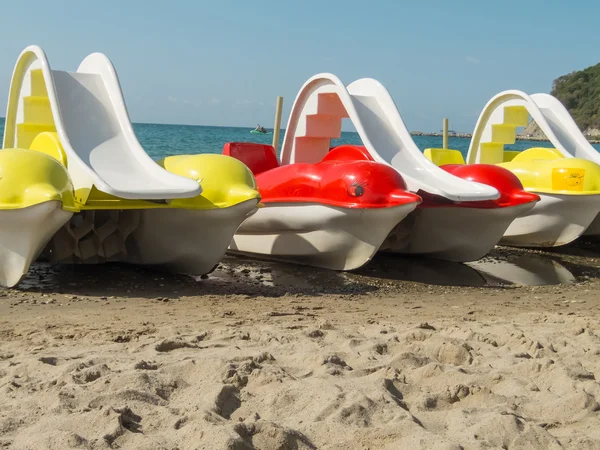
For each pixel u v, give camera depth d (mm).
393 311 6773
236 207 7984
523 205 9844
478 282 9328
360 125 10438
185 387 3596
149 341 4797
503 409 3332
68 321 5781
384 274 9477
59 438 2822
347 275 9258
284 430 2910
